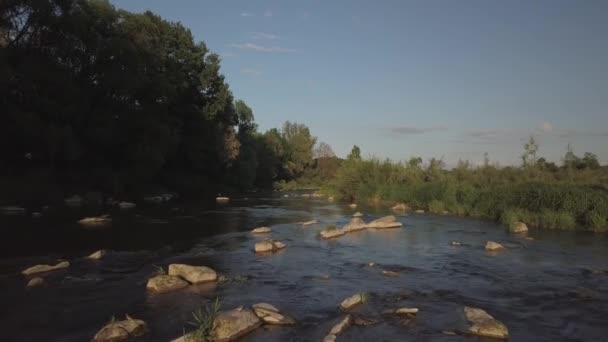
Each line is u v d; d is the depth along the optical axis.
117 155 44.88
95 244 19.66
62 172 39.19
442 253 18.30
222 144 62.22
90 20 39.53
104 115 40.56
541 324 9.95
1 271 14.52
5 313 10.47
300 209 39.69
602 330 9.59
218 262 16.38
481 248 19.45
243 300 11.56
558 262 16.50
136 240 21.02
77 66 39.47
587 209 25.31
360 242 21.09
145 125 43.94
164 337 9.01
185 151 57.16
